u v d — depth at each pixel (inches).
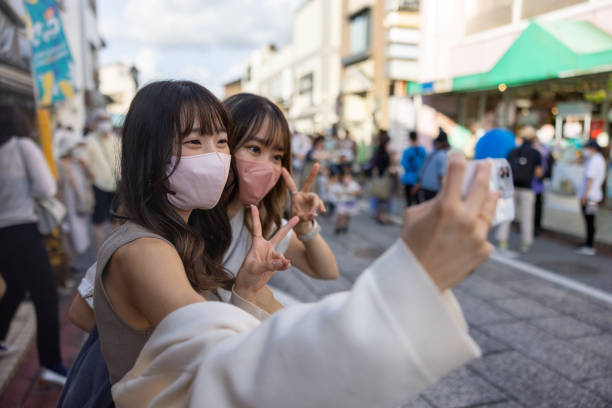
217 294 39.3
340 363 15.3
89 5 552.7
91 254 203.9
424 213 16.8
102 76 1050.1
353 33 682.2
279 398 16.3
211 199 32.0
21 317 133.0
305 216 49.6
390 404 15.3
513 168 218.7
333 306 16.8
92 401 33.0
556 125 352.2
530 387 100.5
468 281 177.5
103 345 29.3
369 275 16.5
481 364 110.8
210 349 20.3
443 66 403.9
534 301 155.7
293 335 16.9
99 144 186.4
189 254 32.1
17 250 95.5
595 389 99.9
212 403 17.9
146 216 30.0
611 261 208.4
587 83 308.7
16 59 141.4
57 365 100.3
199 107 31.2
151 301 25.1
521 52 292.2
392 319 15.1
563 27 279.3
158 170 30.5
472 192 16.5
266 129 44.7
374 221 315.9
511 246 236.7
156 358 21.7
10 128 95.0
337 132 713.6
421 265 15.8
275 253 34.9
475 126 401.1
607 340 125.1
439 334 15.0
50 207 117.9
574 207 335.0
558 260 209.6
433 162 253.1
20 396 97.3
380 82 588.1
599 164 218.4
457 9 385.4
